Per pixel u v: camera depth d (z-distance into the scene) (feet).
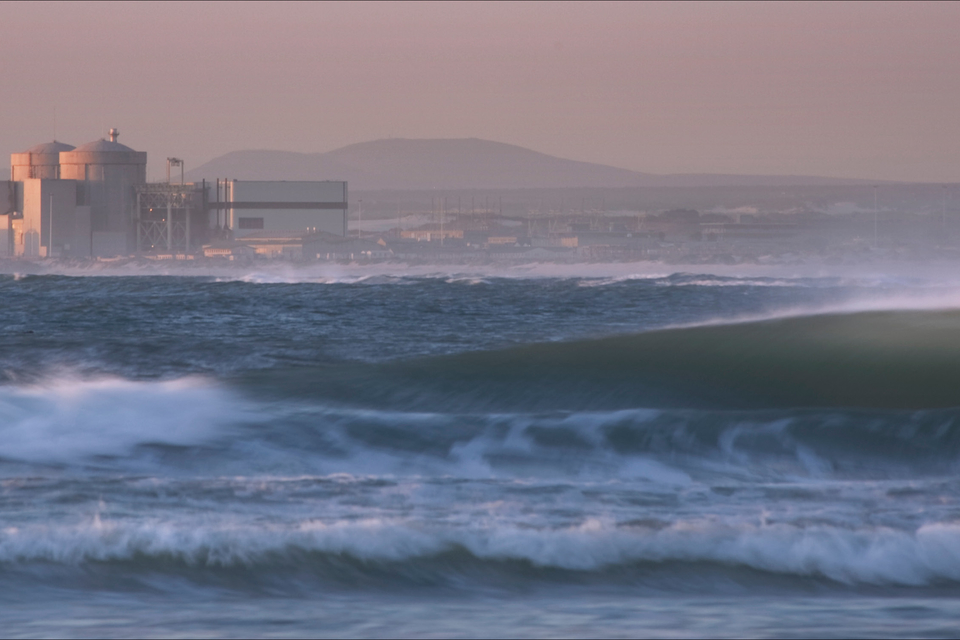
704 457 245.45
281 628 135.03
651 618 140.56
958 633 133.59
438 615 141.69
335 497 202.18
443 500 201.16
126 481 212.84
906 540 172.24
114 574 155.43
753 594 153.58
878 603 148.97
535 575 159.33
